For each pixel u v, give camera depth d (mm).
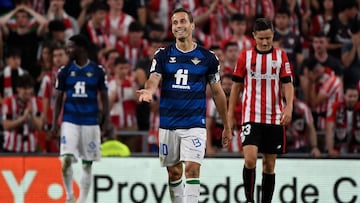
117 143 38750
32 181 36562
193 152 27594
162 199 36625
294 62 47000
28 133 42406
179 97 27719
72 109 35812
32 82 42344
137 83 43781
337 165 36969
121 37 47031
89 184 36062
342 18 49094
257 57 30281
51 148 42875
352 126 44312
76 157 35781
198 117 27781
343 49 48750
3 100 42500
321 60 46469
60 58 44500
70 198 35656
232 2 48812
